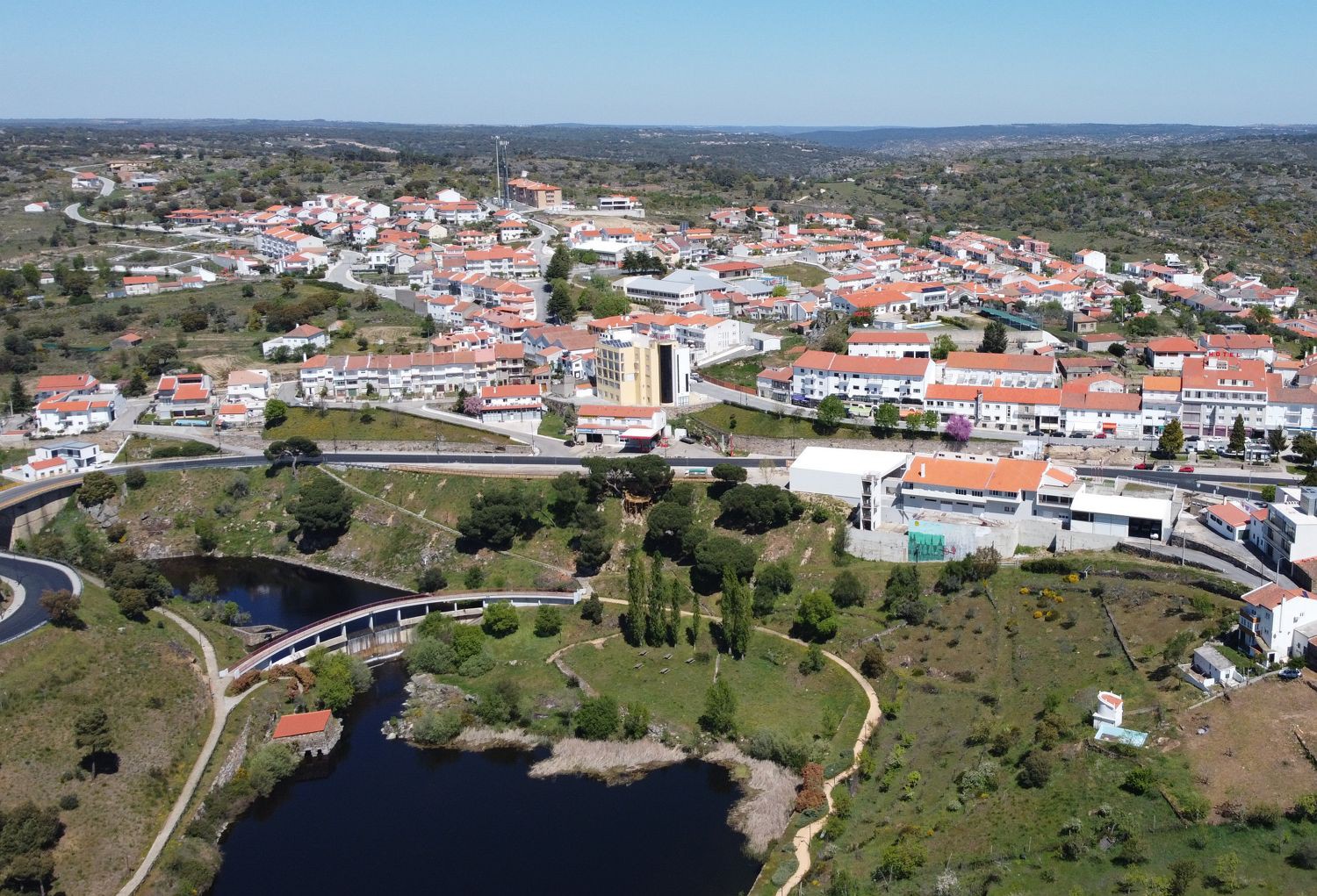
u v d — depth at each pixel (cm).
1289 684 15962
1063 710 17038
